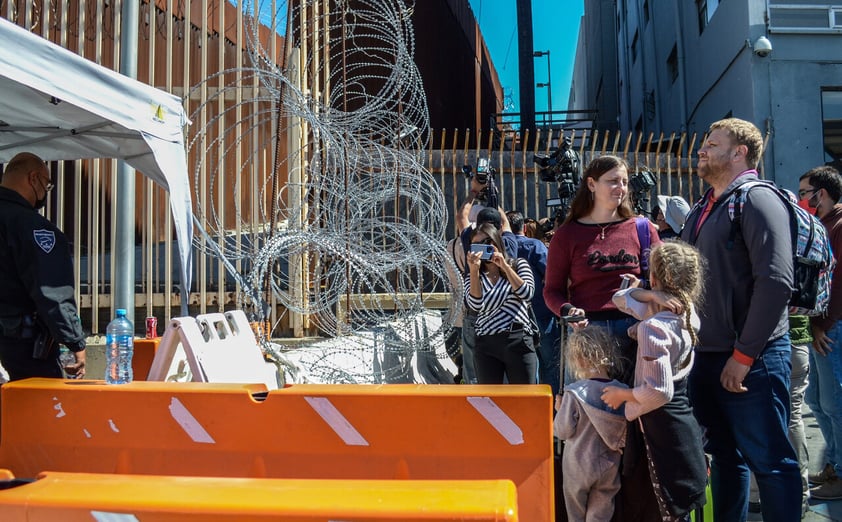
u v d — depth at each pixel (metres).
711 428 3.19
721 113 11.95
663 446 2.71
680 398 2.78
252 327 4.31
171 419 2.84
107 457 2.85
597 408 2.86
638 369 2.78
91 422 2.88
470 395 2.69
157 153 4.09
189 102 6.62
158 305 6.34
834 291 4.09
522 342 4.45
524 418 2.66
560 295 3.46
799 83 10.37
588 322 3.26
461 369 6.82
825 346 4.14
